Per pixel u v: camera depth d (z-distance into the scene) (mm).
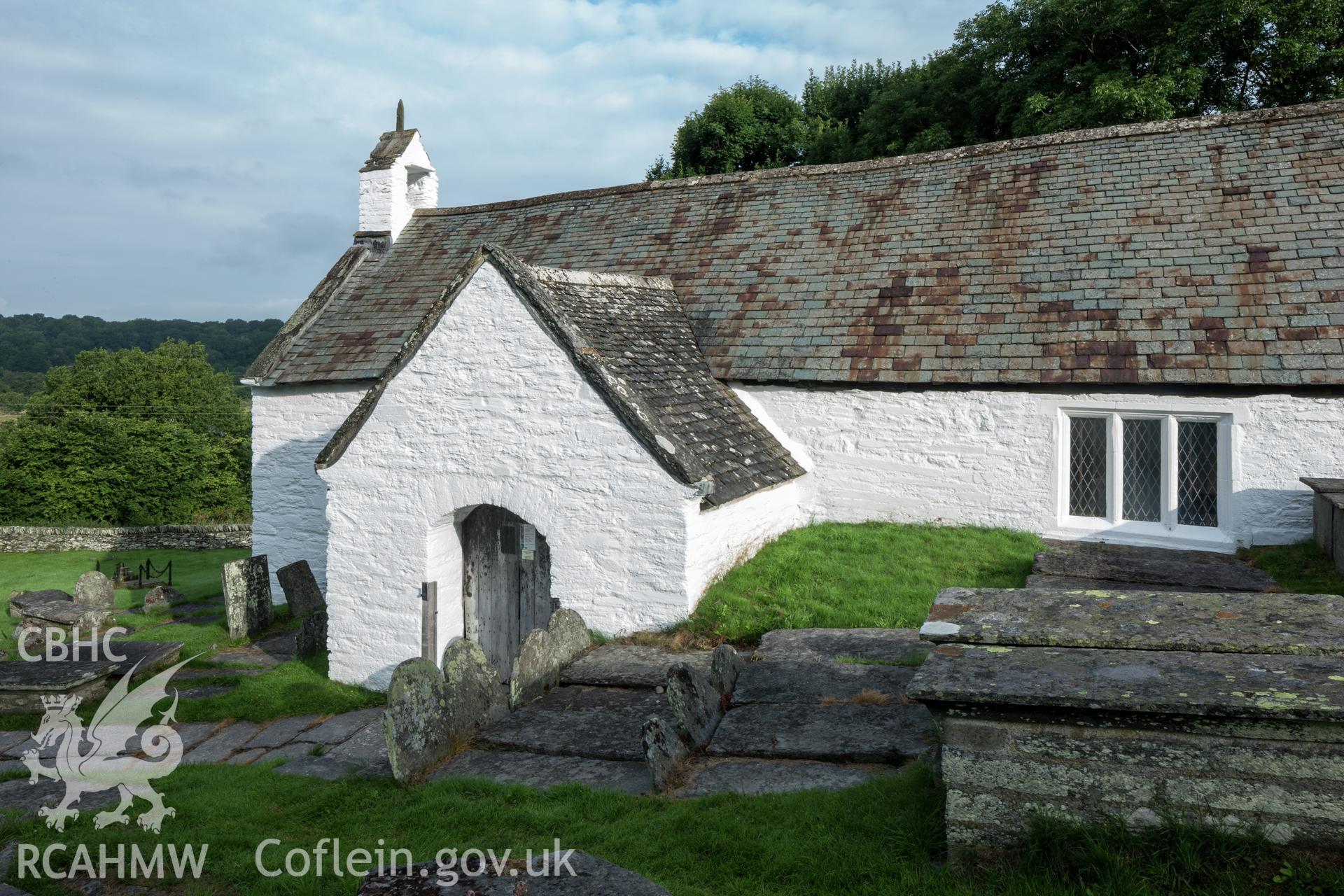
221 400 50938
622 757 6793
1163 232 11945
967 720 4391
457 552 10898
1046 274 12156
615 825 5430
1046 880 4070
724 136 32875
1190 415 10477
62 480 39500
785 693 7457
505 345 9805
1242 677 4156
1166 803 4113
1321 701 3805
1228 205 11891
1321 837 3896
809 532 12023
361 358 15445
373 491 10562
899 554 10914
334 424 15641
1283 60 19062
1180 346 10578
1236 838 3990
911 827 4859
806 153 31750
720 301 13953
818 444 12523
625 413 9203
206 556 28250
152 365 49500
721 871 4742
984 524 11648
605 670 8531
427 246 18125
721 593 9719
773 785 5883
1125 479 11062
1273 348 10148
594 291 12062
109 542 30922
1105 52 21891
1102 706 4031
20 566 27109
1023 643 4883
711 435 10820
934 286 12758
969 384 11477
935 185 14484
